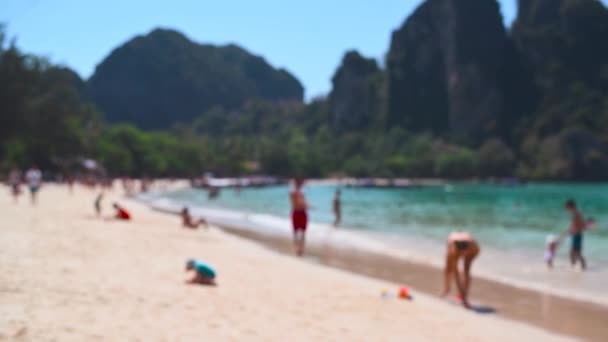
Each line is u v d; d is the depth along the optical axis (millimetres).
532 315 8289
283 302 7766
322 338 6016
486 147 148125
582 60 165875
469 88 168375
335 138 188625
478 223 25906
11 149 68625
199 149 132875
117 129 116688
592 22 168000
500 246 17094
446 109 177750
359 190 93812
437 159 147750
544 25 173750
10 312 5402
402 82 186125
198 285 8211
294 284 9398
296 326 6422
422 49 185875
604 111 151125
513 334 7184
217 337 5527
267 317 6699
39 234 11688
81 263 8719
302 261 12836
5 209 18484
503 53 174125
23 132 71750
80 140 83375
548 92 162875
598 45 166750
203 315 6359
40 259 8578
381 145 165625
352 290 9344
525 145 151250
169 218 22875
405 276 11453
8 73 70000
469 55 172750
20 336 4699
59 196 34594
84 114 119000
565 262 13797
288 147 159500
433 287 10383
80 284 7102
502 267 12883
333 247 15945
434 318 7781
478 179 143875
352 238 18234
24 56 74062
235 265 10984
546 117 155875
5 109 69062
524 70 172125
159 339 5188
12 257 8469
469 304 8992
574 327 7613
